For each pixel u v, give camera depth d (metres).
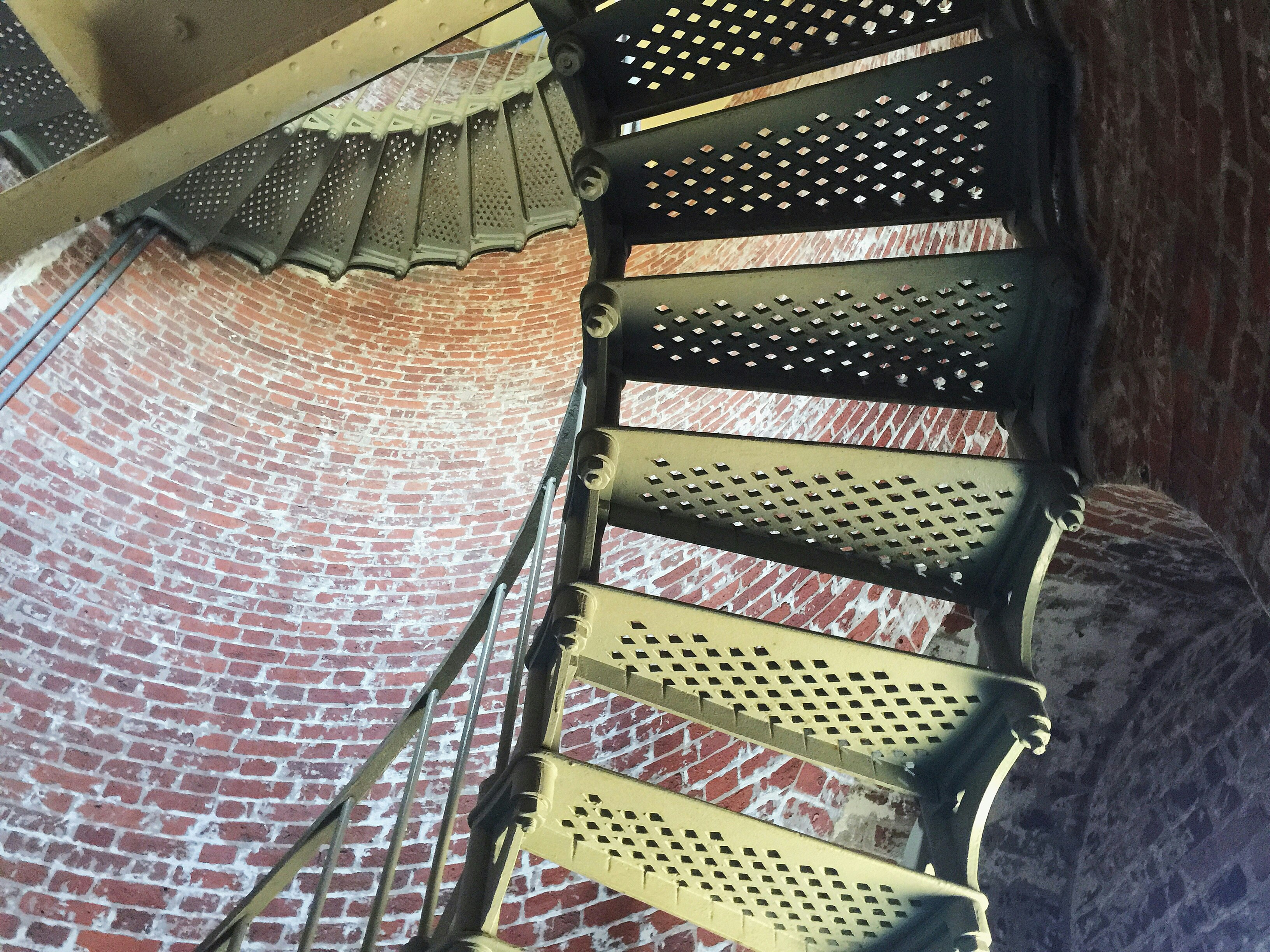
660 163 2.59
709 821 2.18
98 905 4.02
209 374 6.03
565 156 7.05
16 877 3.95
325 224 6.93
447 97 7.87
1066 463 2.37
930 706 2.36
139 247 6.13
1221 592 2.83
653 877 2.37
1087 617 2.96
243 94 3.04
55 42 2.98
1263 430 1.82
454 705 4.89
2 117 5.59
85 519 5.07
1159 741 3.08
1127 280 2.31
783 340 2.60
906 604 3.32
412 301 7.06
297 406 6.17
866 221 2.66
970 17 2.60
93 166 3.12
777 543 2.60
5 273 5.42
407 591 5.45
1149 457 2.21
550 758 2.12
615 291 2.53
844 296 2.49
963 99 2.48
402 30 2.98
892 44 2.62
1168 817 2.96
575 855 2.34
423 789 4.56
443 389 6.51
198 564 5.26
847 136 2.55
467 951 1.98
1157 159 2.16
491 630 3.21
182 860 4.25
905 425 3.94
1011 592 2.51
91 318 5.71
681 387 5.68
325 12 3.00
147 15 3.08
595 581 2.34
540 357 6.64
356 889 4.21
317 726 4.83
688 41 2.63
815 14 2.58
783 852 2.22
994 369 2.59
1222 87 1.92
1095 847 3.16
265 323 6.50
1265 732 2.74
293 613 5.25
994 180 2.61
